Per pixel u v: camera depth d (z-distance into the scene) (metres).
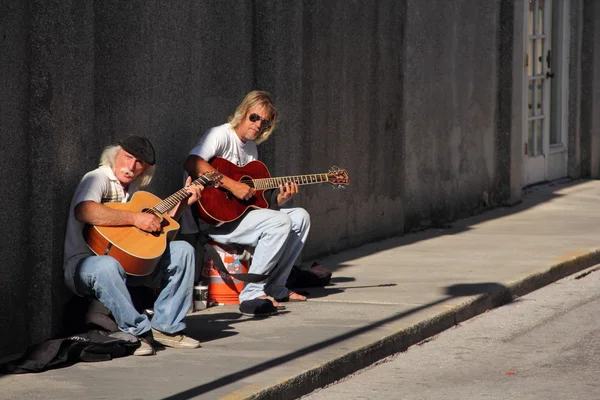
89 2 10.97
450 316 12.62
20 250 10.35
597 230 19.31
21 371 9.66
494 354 11.43
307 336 11.21
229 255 12.79
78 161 11.04
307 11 15.66
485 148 21.98
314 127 16.02
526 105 24.20
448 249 17.27
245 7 14.14
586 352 11.49
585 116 26.77
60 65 10.62
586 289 15.07
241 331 11.46
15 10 10.02
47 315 10.63
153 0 12.25
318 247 16.33
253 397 9.08
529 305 13.95
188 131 13.03
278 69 14.70
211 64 13.44
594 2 26.45
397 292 13.63
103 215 10.60
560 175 26.34
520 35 22.83
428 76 19.75
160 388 9.23
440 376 10.56
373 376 10.56
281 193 12.81
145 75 12.20
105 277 10.32
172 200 11.26
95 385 9.30
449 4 20.38
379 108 17.89
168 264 10.73
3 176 10.04
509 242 17.97
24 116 10.27
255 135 12.77
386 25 17.92
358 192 17.44
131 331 10.42
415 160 19.50
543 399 9.72
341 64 16.66
